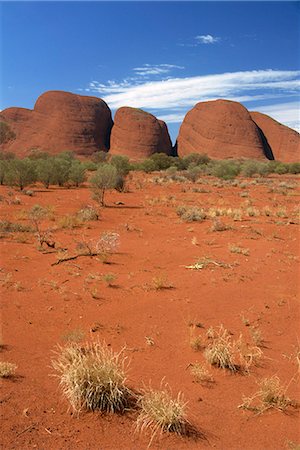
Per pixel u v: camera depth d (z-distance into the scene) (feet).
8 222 44.32
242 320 21.50
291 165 207.82
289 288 27.07
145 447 11.85
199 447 12.09
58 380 14.94
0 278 26.30
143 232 44.73
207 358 17.08
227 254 35.19
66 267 29.76
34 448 11.41
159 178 126.93
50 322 20.29
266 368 17.01
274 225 50.42
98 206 63.16
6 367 14.96
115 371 14.05
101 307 22.56
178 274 29.32
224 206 68.95
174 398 14.24
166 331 19.89
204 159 238.89
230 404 14.35
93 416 13.02
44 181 91.15
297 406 14.47
